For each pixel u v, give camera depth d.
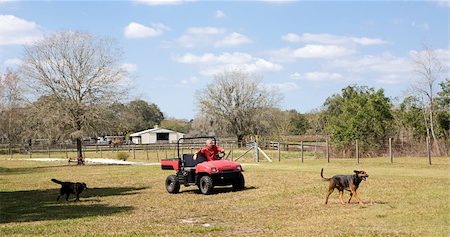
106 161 48.50
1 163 49.16
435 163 28.38
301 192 16.91
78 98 44.94
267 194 16.84
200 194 18.08
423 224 10.50
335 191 16.70
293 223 11.50
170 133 104.38
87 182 25.78
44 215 14.31
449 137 40.94
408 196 14.70
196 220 12.66
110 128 45.81
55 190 22.39
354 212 12.43
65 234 11.05
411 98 44.19
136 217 13.38
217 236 10.38
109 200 17.58
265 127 80.19
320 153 41.88
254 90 80.25
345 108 43.19
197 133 81.81
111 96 45.41
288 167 28.83
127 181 25.36
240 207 14.48
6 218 13.95
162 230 11.23
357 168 26.39
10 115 72.81
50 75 44.22
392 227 10.34
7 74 72.50
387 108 41.38
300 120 88.50
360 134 40.03
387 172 23.23
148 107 137.25
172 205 15.55
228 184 18.22
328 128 44.12
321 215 12.38
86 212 14.64
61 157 58.88
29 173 34.81
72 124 43.84
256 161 37.31
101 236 10.66
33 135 45.66
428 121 42.88
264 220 12.15
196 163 18.75
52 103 43.91
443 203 13.07
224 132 81.25
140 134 102.25
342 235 9.72
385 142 39.94
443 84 43.59
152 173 29.41
